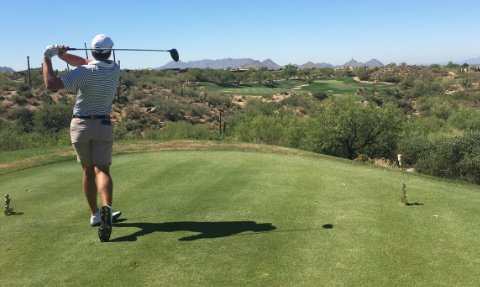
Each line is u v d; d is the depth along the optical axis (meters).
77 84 3.72
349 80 142.25
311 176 7.04
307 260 3.38
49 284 2.98
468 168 12.16
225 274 3.11
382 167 8.46
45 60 3.71
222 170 7.54
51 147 11.78
